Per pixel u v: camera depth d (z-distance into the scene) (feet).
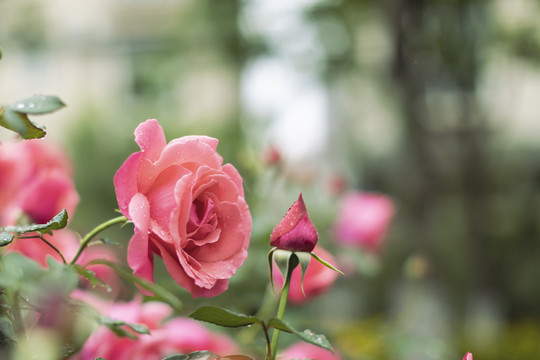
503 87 20.54
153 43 36.99
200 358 2.21
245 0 18.83
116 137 25.86
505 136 26.76
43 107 1.87
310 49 18.37
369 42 19.38
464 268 20.79
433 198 18.25
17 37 22.76
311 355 3.51
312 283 3.80
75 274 1.73
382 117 24.86
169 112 26.45
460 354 15.10
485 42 17.42
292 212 2.29
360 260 6.86
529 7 17.34
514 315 23.02
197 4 22.20
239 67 19.86
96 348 2.68
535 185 26.17
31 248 2.86
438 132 20.20
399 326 7.44
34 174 3.27
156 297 2.10
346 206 6.97
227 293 5.01
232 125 18.79
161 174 2.19
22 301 2.02
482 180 20.81
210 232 2.21
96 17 37.65
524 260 24.03
